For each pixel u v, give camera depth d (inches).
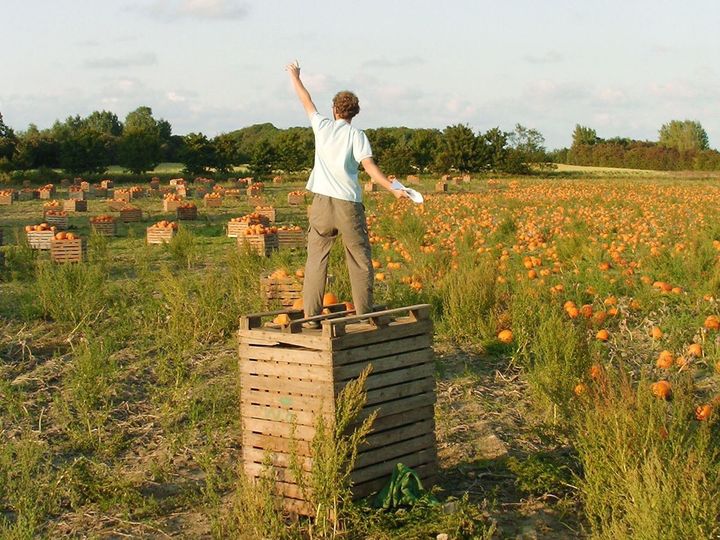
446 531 220.5
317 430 223.0
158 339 458.6
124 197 2004.2
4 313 553.9
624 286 575.5
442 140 3880.4
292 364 233.0
